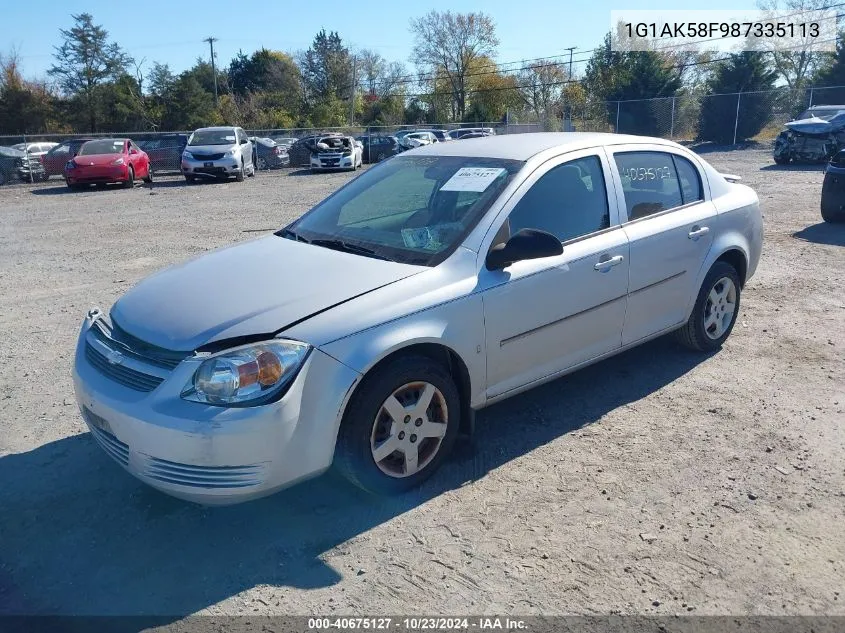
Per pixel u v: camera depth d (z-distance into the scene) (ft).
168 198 60.95
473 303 11.97
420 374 11.45
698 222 16.28
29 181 82.02
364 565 10.12
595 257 13.91
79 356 12.00
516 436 13.75
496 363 12.62
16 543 10.77
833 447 13.06
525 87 204.23
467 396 12.44
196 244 35.73
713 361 17.31
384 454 11.30
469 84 220.84
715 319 17.53
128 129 185.88
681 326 16.67
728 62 103.71
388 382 11.05
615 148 15.20
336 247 13.26
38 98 180.96
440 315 11.55
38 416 15.11
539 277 12.92
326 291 11.21
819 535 10.52
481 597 9.43
